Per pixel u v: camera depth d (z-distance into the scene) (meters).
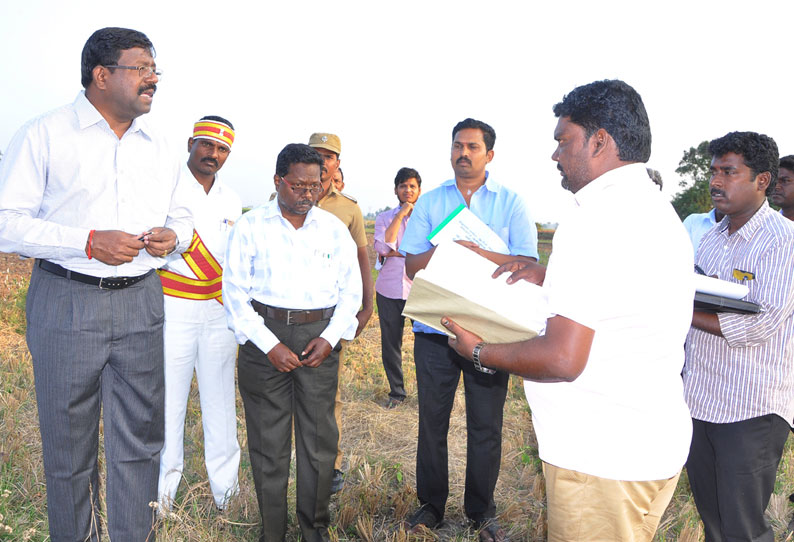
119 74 2.07
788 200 3.58
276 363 2.58
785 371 2.26
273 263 2.66
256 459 2.75
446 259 1.89
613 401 1.56
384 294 5.30
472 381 3.03
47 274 2.21
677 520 3.29
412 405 5.32
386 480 3.69
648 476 1.58
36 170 2.10
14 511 2.91
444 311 1.84
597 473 1.60
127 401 2.44
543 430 1.71
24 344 6.16
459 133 2.98
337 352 2.82
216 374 3.19
